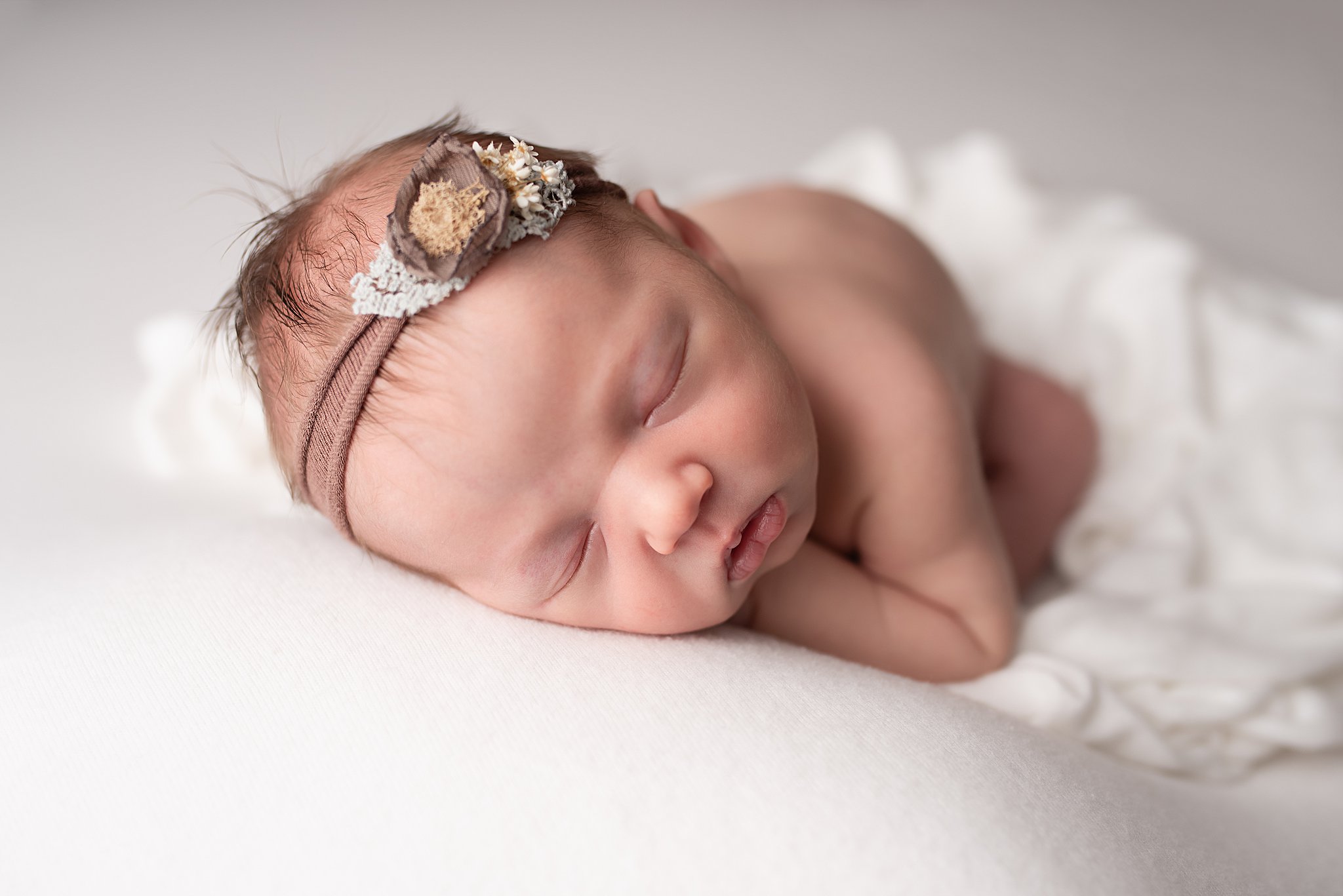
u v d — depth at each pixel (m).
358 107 0.87
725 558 0.45
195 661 0.42
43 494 0.58
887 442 0.50
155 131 0.85
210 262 0.70
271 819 0.39
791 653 0.45
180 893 0.39
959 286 0.60
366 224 0.45
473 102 0.88
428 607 0.44
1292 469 0.56
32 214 0.76
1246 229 0.70
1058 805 0.40
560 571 0.45
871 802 0.39
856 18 1.04
